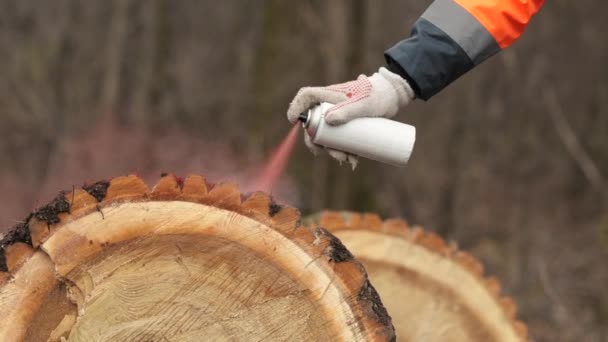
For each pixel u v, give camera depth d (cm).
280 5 1252
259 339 346
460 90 1515
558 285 1205
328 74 1235
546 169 1515
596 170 1479
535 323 1098
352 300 352
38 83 1692
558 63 1587
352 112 388
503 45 416
